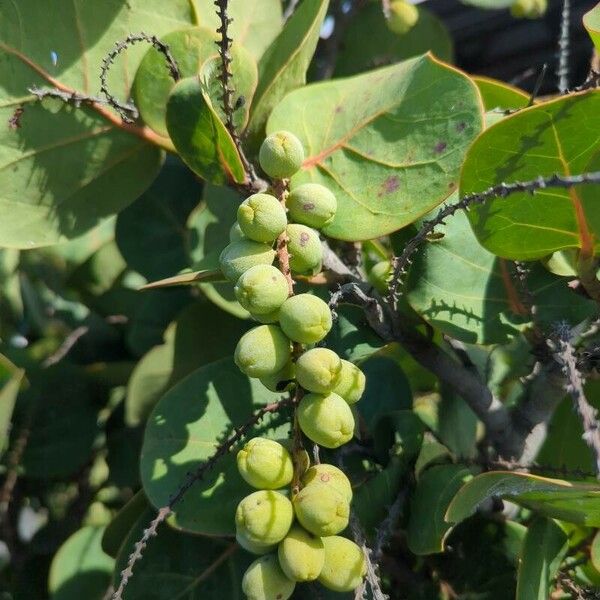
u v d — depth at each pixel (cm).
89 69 33
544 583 28
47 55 32
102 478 52
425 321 31
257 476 24
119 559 31
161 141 33
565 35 32
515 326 30
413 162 29
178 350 40
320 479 24
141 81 32
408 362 36
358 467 30
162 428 30
